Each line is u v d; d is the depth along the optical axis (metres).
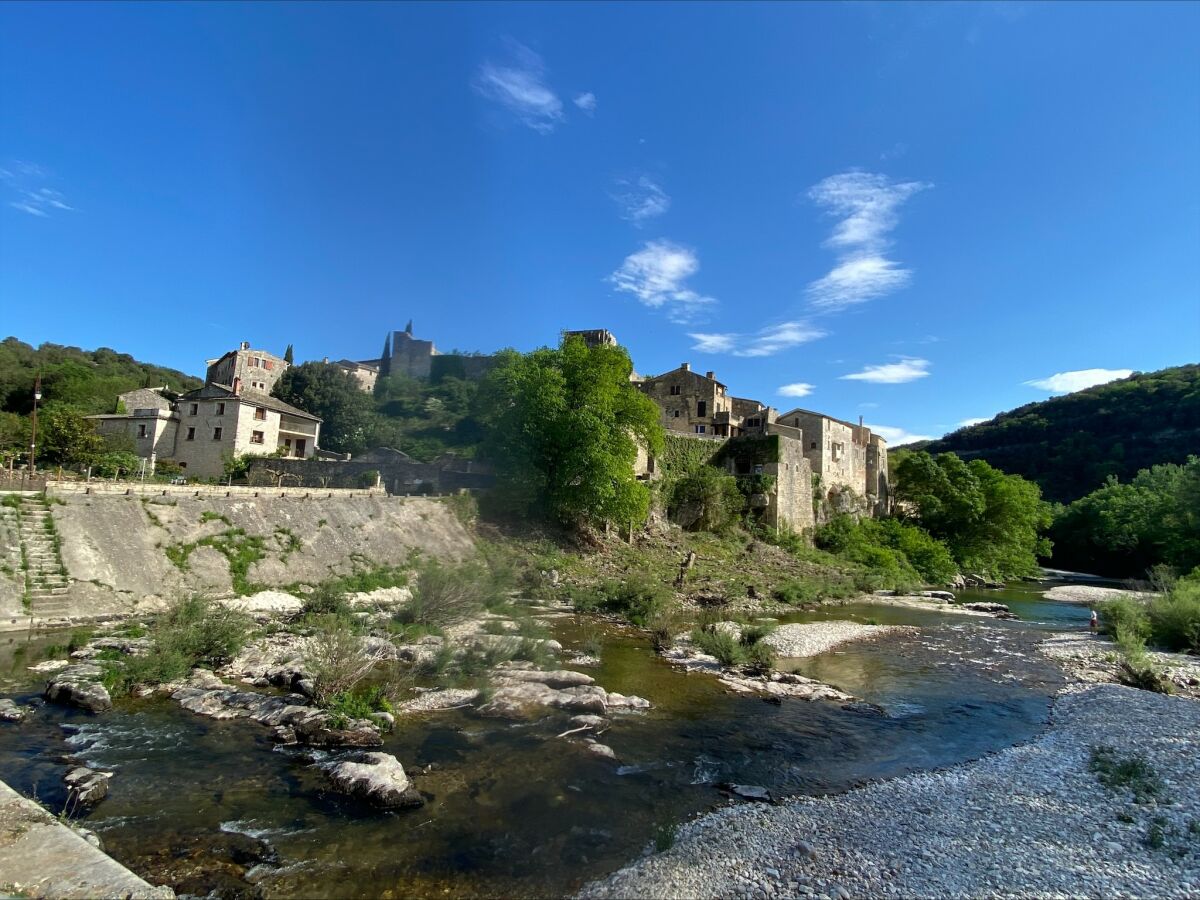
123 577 29.55
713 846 12.03
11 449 52.16
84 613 27.19
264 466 57.62
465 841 12.09
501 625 29.25
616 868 11.41
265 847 11.53
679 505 63.47
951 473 83.50
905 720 21.03
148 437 61.50
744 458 68.56
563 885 10.80
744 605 42.47
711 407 80.81
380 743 16.25
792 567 56.81
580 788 14.57
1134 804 14.38
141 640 23.11
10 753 14.62
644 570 47.75
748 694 22.67
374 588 35.88
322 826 12.34
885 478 95.75
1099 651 32.88
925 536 75.88
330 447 84.31
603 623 33.50
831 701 22.62
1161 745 18.53
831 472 80.12
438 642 25.67
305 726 16.27
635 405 52.69
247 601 31.33
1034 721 21.52
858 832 12.79
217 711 17.62
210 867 10.81
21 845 9.47
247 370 95.44
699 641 27.75
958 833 12.84
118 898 8.36
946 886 10.87
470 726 17.78
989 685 25.98
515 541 47.28
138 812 12.50
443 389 119.88
